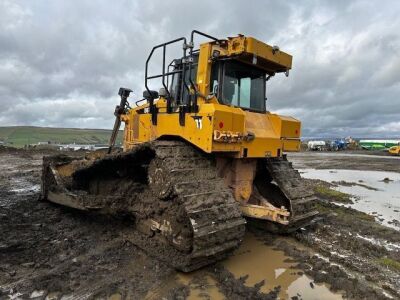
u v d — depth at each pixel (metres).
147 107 6.87
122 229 6.73
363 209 10.05
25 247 5.97
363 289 4.81
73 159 8.95
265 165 6.91
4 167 16.61
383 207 10.41
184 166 5.29
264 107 6.89
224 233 4.88
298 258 5.89
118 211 6.56
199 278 5.04
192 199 4.85
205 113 5.15
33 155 22.92
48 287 4.59
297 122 6.77
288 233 7.00
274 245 6.53
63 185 8.01
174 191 5.06
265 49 5.90
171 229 5.32
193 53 6.36
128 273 5.09
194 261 4.87
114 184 7.17
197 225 4.64
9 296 4.39
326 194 11.89
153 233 5.86
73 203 7.28
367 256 6.05
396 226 8.19
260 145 5.88
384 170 21.20
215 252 4.82
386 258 5.96
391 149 40.66
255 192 6.77
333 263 5.78
